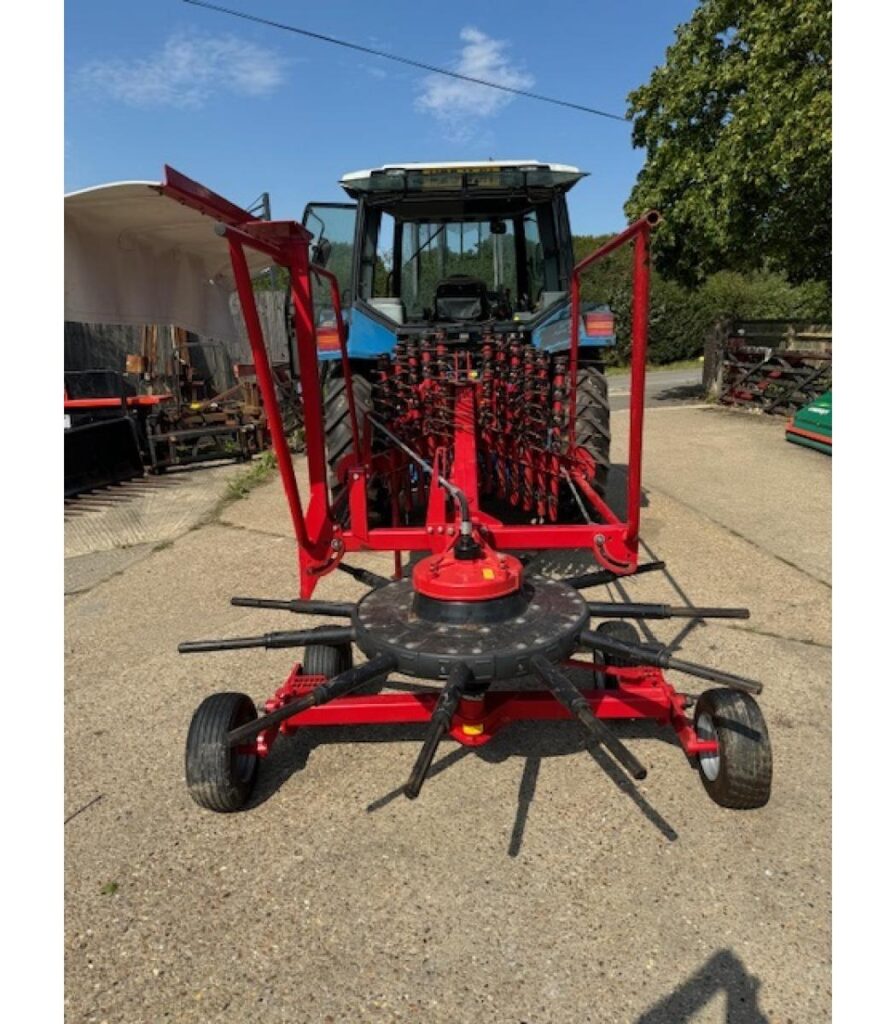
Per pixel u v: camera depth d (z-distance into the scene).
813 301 15.80
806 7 9.00
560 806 2.38
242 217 2.29
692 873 2.08
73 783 2.62
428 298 5.21
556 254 4.77
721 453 7.91
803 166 9.44
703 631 3.58
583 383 4.27
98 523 6.27
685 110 11.39
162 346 10.47
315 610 2.55
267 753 2.54
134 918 2.01
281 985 1.79
